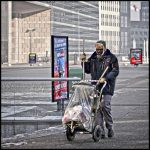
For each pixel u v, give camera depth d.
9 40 127.81
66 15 166.75
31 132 14.41
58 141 12.45
